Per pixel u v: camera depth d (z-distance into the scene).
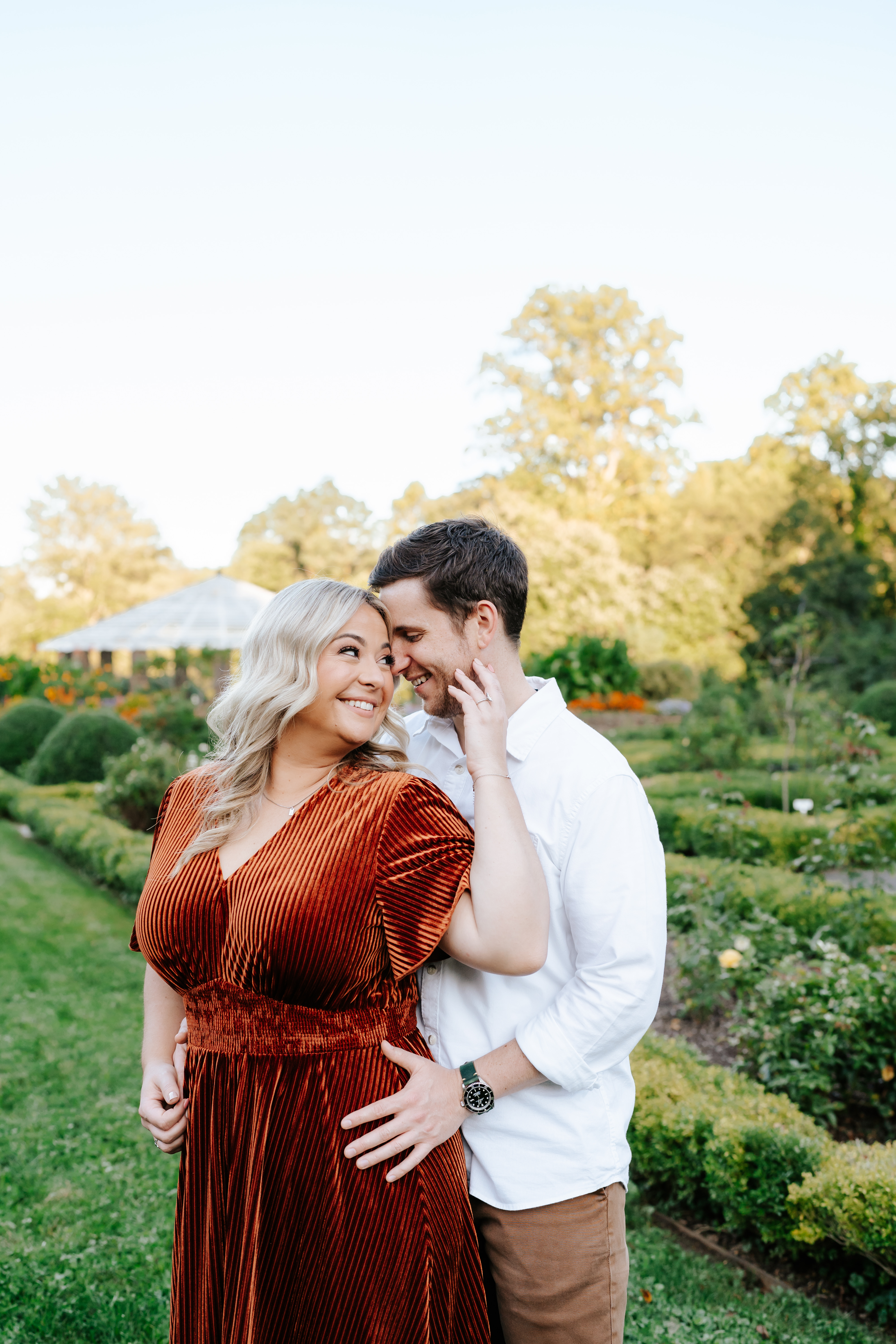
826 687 19.62
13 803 10.16
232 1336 1.31
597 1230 1.46
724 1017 4.05
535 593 19.92
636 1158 2.95
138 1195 3.07
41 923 6.25
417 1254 1.32
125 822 8.66
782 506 25.58
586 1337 1.46
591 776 1.47
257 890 1.32
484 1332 1.39
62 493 48.09
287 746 1.46
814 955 4.05
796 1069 3.22
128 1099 3.79
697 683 19.27
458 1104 1.40
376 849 1.33
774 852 6.36
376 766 1.48
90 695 18.25
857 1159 2.56
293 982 1.31
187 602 17.73
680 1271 2.58
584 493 29.61
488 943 1.32
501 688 1.53
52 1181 3.15
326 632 1.40
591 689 16.67
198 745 10.78
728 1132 2.73
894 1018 3.19
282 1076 1.33
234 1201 1.34
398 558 1.55
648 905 1.43
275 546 39.44
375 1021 1.37
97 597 47.53
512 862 1.34
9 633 43.81
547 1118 1.46
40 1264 2.67
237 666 1.52
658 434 30.08
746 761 10.75
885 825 5.52
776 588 24.34
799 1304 2.44
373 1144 1.32
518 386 30.30
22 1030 4.49
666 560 26.42
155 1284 2.58
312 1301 1.30
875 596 25.16
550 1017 1.43
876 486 26.39
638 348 29.94
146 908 1.43
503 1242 1.47
